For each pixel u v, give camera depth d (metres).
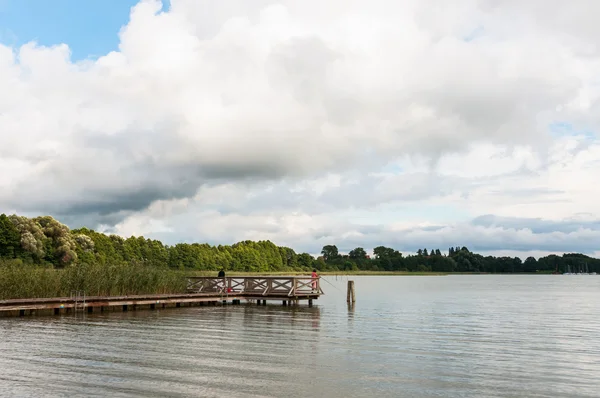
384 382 13.11
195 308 31.91
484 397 11.91
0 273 25.64
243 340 19.20
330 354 16.69
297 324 24.23
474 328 24.42
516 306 40.56
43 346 17.48
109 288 29.97
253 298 35.38
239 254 140.88
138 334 20.34
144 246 107.62
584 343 19.92
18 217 77.12
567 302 47.22
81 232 96.00
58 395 11.59
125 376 13.34
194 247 121.12
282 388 12.39
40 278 27.20
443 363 15.55
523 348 18.58
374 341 19.55
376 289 74.50
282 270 166.00
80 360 15.25
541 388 12.72
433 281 131.00
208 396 11.66
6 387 12.21
